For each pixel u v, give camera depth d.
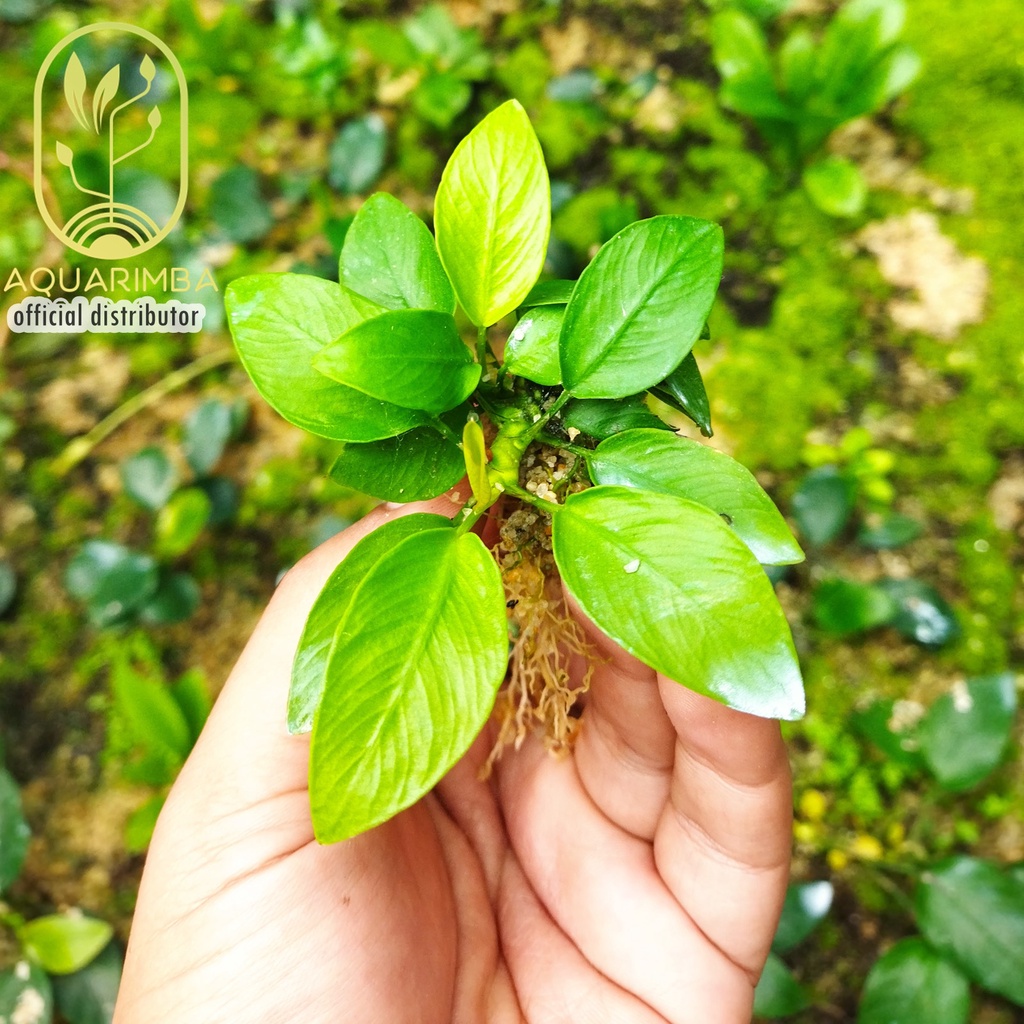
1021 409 0.30
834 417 0.30
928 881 0.24
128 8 0.37
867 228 0.32
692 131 0.34
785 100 0.31
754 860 0.18
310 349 0.13
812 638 0.28
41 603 0.30
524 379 0.15
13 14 0.36
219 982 0.15
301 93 0.35
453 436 0.14
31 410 0.31
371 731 0.11
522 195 0.13
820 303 0.31
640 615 0.12
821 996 0.26
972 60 0.33
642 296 0.13
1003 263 0.31
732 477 0.13
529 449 0.15
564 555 0.12
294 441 0.31
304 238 0.33
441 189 0.13
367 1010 0.15
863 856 0.26
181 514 0.29
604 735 0.19
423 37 0.33
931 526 0.29
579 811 0.20
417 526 0.14
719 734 0.16
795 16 0.35
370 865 0.16
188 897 0.15
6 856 0.25
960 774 0.24
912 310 0.31
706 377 0.31
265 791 0.16
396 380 0.12
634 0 0.36
